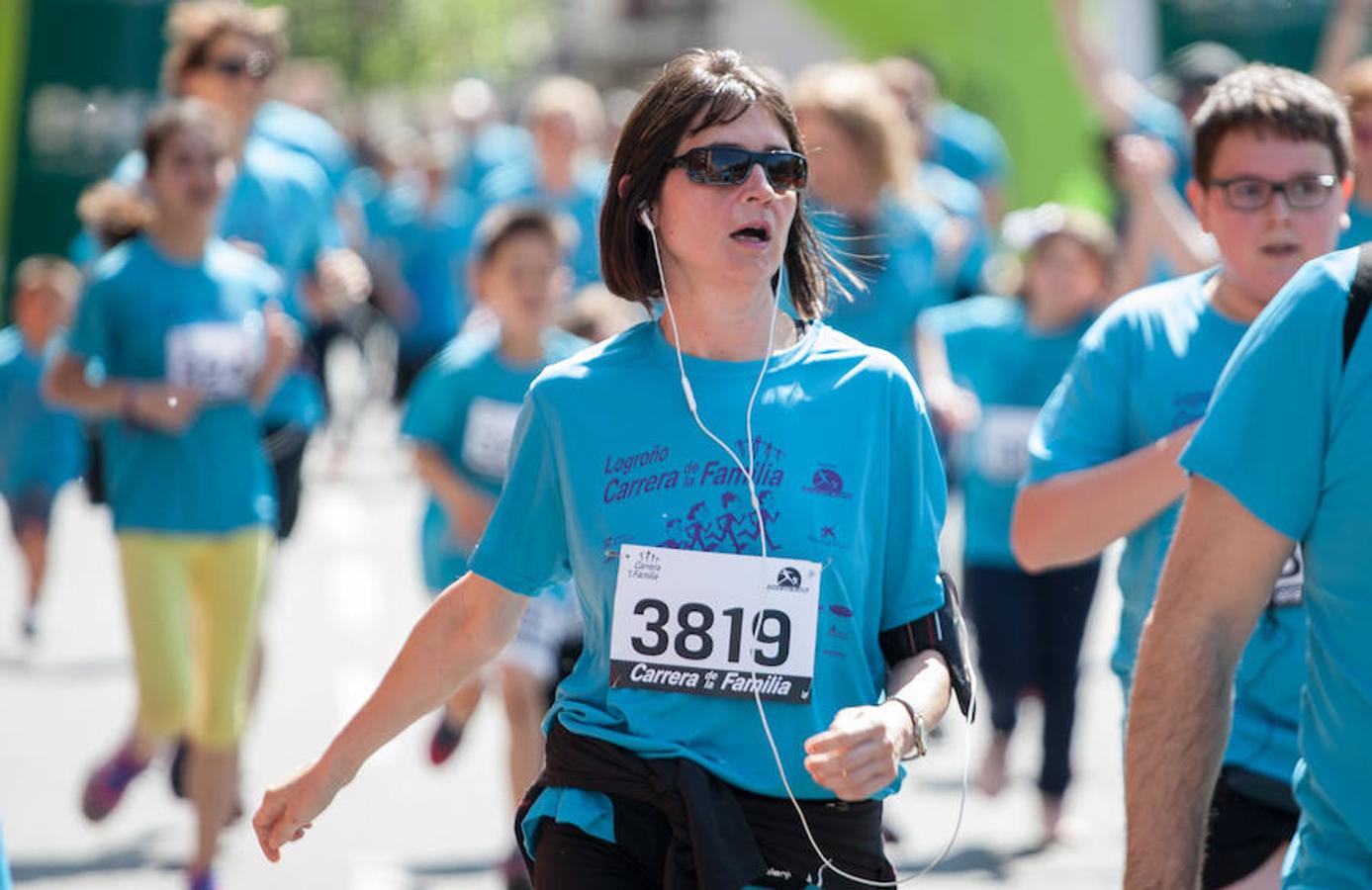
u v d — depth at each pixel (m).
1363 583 10.15
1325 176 14.88
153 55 47.28
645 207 12.12
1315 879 10.41
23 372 37.25
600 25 141.38
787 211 12.03
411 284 58.28
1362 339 10.09
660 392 11.95
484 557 12.23
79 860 23.81
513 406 23.84
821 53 46.03
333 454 61.78
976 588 26.17
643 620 11.77
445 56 151.88
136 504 22.55
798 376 11.97
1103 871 23.73
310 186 28.28
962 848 24.69
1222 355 14.98
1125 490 14.59
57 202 47.41
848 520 11.79
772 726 11.66
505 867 22.06
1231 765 14.38
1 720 30.72
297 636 37.03
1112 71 30.84
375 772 28.22
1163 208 21.12
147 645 22.28
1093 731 31.31
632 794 11.79
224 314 23.09
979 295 36.12
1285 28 39.56
